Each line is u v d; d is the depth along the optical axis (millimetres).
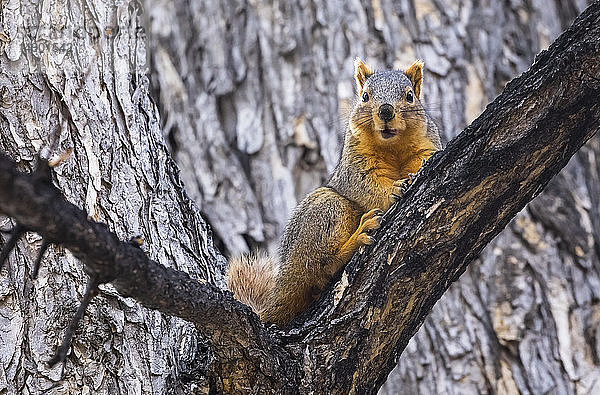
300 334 6879
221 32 13984
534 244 12273
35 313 6859
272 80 13484
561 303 11906
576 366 11539
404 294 6828
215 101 13570
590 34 6445
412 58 13422
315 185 12781
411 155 9273
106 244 4961
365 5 13719
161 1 14344
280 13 13875
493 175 6590
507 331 11703
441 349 11617
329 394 6723
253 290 8977
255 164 13008
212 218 12516
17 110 7301
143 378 6918
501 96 6723
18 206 4469
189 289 5785
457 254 6812
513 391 11414
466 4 13992
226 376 6473
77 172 7355
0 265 4805
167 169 8406
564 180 12828
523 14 14125
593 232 12484
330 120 13055
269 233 12430
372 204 8891
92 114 7621
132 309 7047
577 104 6438
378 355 6918
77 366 6809
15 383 6734
